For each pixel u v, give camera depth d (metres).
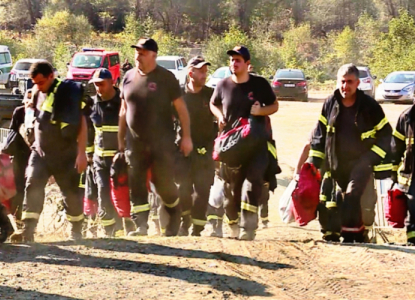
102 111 10.45
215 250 7.93
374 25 89.19
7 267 7.11
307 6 110.00
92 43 83.06
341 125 8.81
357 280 6.97
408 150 8.85
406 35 66.94
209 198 11.18
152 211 11.35
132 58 66.44
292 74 44.34
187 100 10.03
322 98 49.09
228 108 9.23
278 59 70.44
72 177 8.91
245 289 6.63
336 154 8.92
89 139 10.98
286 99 43.88
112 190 9.65
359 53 81.38
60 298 6.23
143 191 9.35
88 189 11.27
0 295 6.25
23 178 9.71
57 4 101.25
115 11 103.12
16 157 9.67
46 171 8.77
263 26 98.19
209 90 10.08
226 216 9.83
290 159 21.27
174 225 9.60
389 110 35.78
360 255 7.88
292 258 7.72
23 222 8.91
